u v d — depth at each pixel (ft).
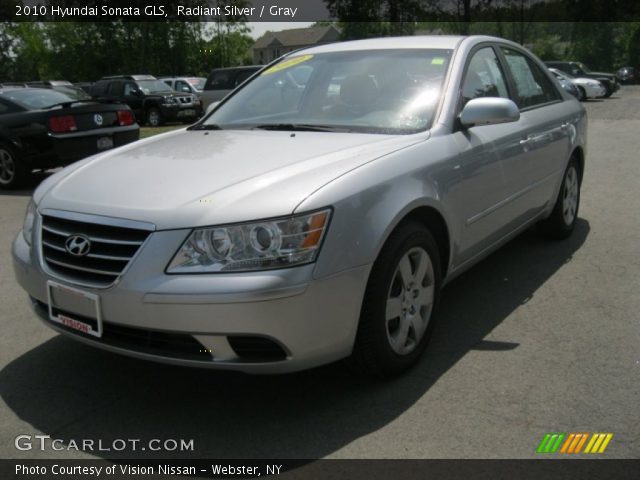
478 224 12.30
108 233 9.04
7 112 29.63
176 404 9.85
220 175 9.66
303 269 8.48
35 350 11.93
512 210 13.88
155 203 9.04
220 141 11.69
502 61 14.66
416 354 10.62
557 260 16.25
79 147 29.19
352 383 10.26
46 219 9.93
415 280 10.47
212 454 8.54
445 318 12.82
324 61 13.82
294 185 9.04
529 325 12.37
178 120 69.15
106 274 8.89
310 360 8.84
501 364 10.77
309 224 8.57
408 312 10.39
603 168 29.66
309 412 9.46
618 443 8.46
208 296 8.25
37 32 182.60
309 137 11.44
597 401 9.51
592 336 11.79
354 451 8.48
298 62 14.24
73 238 9.29
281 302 8.32
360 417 9.28
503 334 11.98
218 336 8.40
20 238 10.80
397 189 9.79
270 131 12.25
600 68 152.66
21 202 26.71
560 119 16.40
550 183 15.96
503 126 13.38
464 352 11.27
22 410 9.78
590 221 20.03
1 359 11.58
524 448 8.40
